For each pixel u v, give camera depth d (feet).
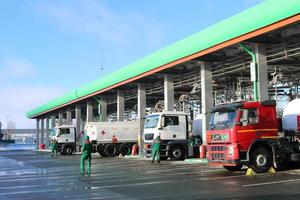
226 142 56.65
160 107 130.11
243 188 42.32
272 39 73.10
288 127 59.57
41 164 95.20
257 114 57.36
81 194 42.39
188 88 119.96
